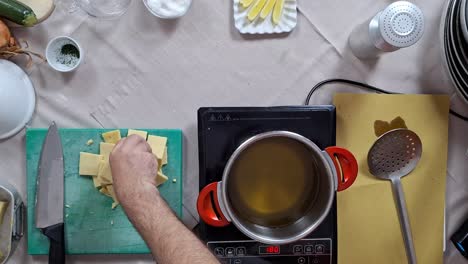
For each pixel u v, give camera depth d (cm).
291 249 72
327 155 65
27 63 77
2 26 71
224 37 78
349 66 79
